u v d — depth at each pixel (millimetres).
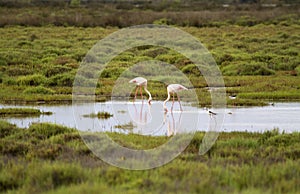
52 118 69875
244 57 136750
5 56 130500
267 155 45062
